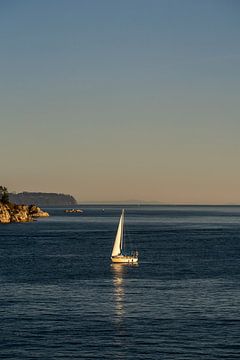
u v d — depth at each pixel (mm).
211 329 84062
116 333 82312
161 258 176000
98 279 130750
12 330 83688
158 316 92062
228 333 82125
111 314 93375
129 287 118938
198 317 91062
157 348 75875
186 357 72625
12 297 107125
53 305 100000
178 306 99188
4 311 95062
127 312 94750
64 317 91250
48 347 76312
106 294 110625
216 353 73938
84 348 76000
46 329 84250
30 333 82188
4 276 134500
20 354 73750
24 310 95875
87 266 155250
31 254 186375
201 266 154875
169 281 127250
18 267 151750
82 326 86000
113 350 75250
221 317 91062
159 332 82750
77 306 99250
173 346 76625
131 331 83188
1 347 76250
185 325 86312
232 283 123562
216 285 120938
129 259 163875
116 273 141125
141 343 77812
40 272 142000
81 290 115125
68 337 80438
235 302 102125
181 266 155000
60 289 116375
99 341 78750
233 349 75375
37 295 109312
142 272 143000
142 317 91250
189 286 119750
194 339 79375
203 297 106938
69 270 146375
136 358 72375
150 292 112562
